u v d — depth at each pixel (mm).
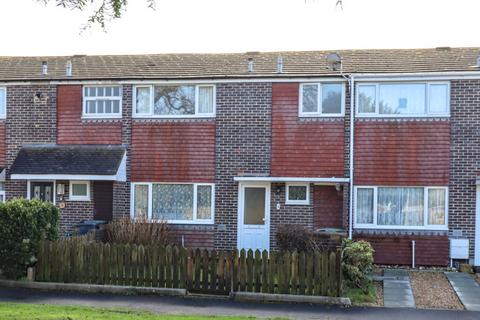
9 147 20000
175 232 18922
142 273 13156
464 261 17391
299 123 18422
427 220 17703
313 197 18328
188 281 12953
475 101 17500
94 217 19281
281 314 11188
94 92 19672
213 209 18812
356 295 12758
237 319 10430
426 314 11398
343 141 18172
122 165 19000
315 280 12320
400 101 17953
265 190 18625
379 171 17938
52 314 10312
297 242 17141
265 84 18641
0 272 13789
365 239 17891
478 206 17453
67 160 19062
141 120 19281
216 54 21984
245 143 18688
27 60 23203
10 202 13883
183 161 19016
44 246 13672
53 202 19422
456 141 17594
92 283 13359
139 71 20375
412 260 17625
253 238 18594
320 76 18156
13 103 20016
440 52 20312
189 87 19125
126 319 10086
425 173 17734
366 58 20094
